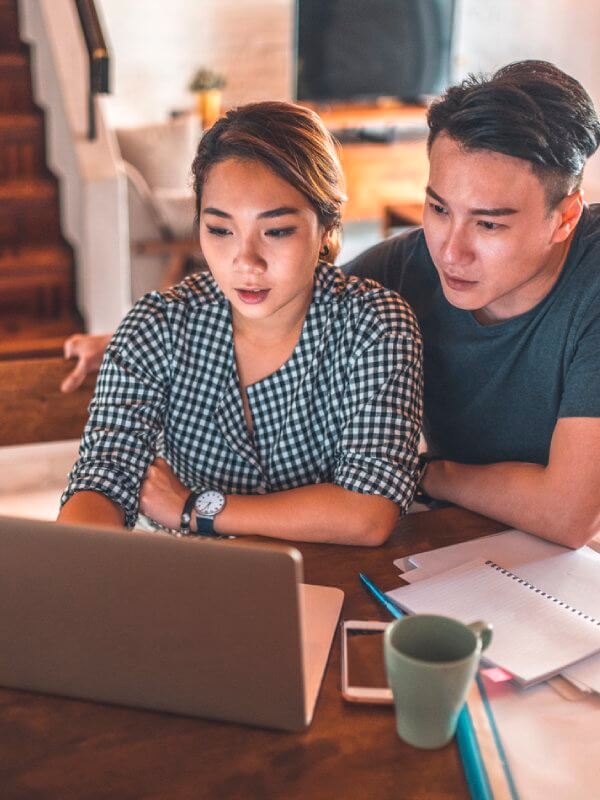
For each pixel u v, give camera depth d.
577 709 1.02
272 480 1.51
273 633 0.92
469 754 0.93
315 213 1.32
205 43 5.88
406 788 0.91
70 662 1.00
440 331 1.56
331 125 5.80
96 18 3.73
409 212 5.01
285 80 6.11
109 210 3.89
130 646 0.97
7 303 4.07
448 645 0.94
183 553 0.90
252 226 1.28
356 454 1.39
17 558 0.95
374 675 1.04
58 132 4.08
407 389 1.42
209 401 1.48
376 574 1.26
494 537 1.36
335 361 1.44
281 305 1.33
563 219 1.33
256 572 0.89
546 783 0.92
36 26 4.15
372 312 1.43
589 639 1.10
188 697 0.98
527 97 1.22
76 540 0.92
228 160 1.28
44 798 0.89
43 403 1.79
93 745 0.96
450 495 1.46
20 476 2.19
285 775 0.92
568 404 1.39
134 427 1.44
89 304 4.00
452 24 5.98
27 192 4.11
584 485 1.35
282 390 1.46
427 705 0.92
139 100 5.88
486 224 1.28
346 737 0.97
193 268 4.64
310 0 5.71
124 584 0.93
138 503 1.41
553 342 1.43
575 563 1.28
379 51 5.91
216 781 0.92
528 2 5.54
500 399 1.52
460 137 1.25
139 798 0.90
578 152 1.27
